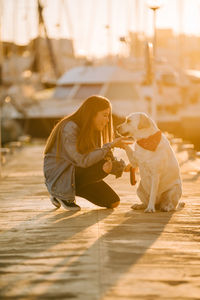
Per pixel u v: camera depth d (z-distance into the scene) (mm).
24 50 33000
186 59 44625
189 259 3914
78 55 35500
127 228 4957
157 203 5992
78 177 5867
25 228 5023
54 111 27719
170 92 29438
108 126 6008
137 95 27766
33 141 25875
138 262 3834
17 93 28016
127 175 9961
